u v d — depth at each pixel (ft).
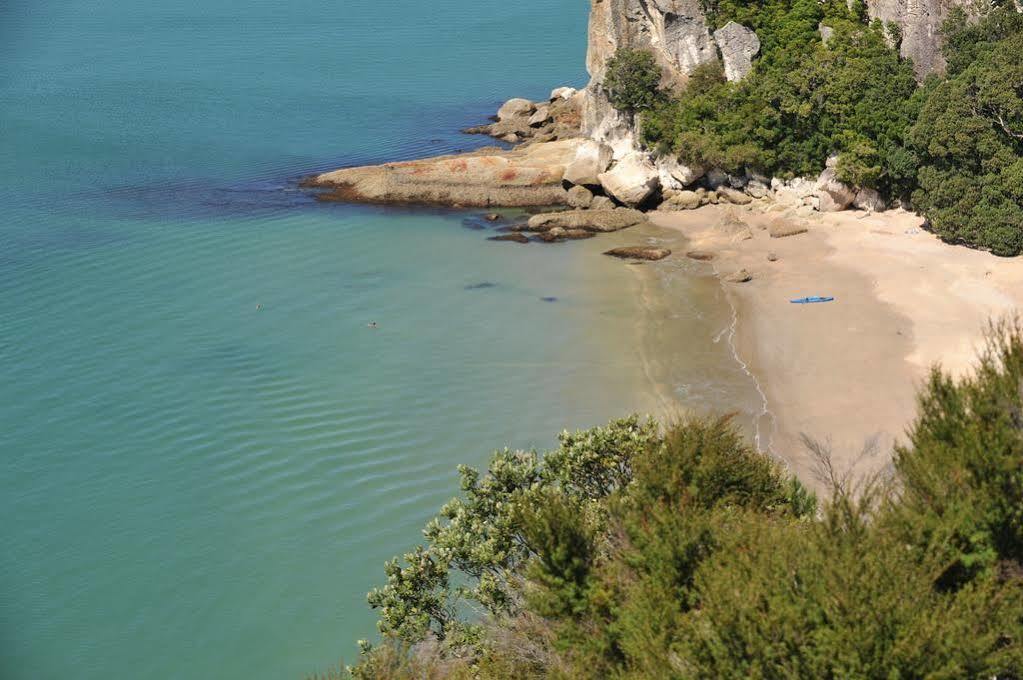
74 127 418.31
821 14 301.02
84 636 130.82
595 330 212.84
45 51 583.58
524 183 310.86
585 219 283.59
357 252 269.44
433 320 222.28
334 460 166.30
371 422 177.58
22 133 409.28
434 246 272.92
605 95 342.23
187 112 442.91
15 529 152.35
